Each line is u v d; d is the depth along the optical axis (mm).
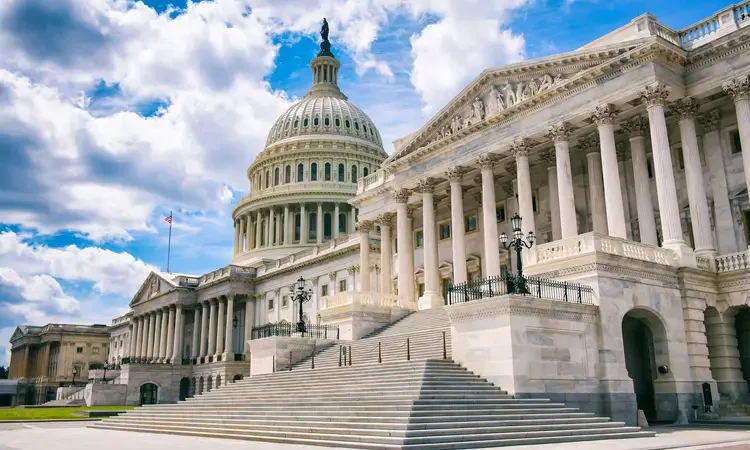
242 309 116938
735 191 42281
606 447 21906
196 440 28531
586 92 45031
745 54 39812
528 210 48281
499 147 50969
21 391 167000
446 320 44031
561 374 30172
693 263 38156
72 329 170875
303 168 134125
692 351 36594
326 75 156125
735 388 37781
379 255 85062
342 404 28500
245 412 32812
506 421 25031
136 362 120750
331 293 91375
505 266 56625
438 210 65812
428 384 27328
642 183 44375
